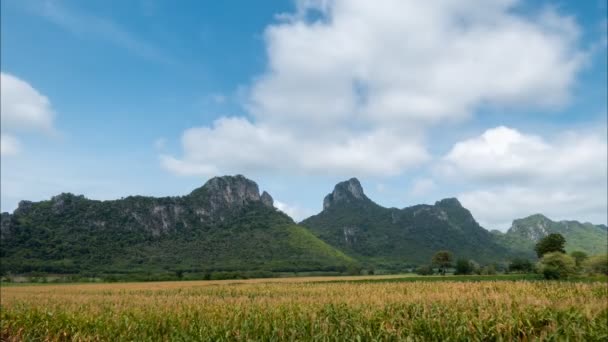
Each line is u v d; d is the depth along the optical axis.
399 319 21.48
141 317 25.28
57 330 24.19
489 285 43.22
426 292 37.81
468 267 125.31
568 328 18.19
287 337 20.14
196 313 25.44
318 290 46.94
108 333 22.47
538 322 20.50
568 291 37.66
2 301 41.66
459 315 21.34
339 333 19.92
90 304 36.59
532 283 45.72
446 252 134.50
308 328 20.83
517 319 19.59
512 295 30.66
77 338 22.08
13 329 25.52
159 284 84.44
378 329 19.88
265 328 20.98
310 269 157.38
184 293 52.53
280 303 30.55
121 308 30.88
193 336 20.75
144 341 20.62
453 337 18.58
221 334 20.44
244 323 21.84
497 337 18.28
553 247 109.69
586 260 94.19
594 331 18.33
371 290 42.75
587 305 21.91
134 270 149.38
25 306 35.38
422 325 19.92
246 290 52.69
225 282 87.50
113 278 114.38
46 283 101.62
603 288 38.78
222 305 30.97
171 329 22.64
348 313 23.75
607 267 88.81
